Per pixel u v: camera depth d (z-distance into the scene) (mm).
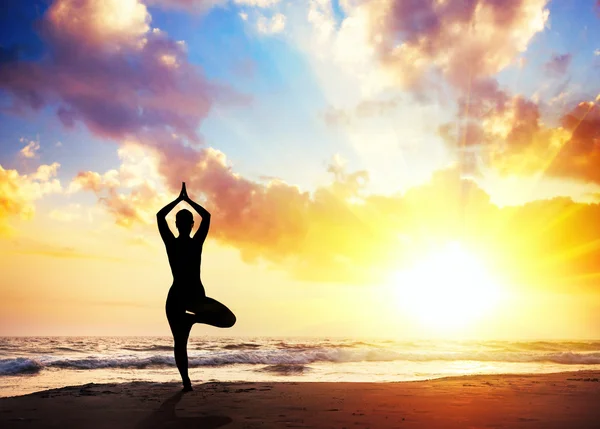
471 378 8703
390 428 3424
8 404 4629
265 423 3633
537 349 32062
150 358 16062
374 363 17750
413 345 35312
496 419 3850
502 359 20531
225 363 17391
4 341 41812
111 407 4449
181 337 5609
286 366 15594
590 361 20625
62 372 13500
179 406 4527
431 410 4355
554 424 3613
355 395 5551
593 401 5121
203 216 5484
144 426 3518
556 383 7559
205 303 5430
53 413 4109
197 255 5441
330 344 36094
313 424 3588
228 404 4676
